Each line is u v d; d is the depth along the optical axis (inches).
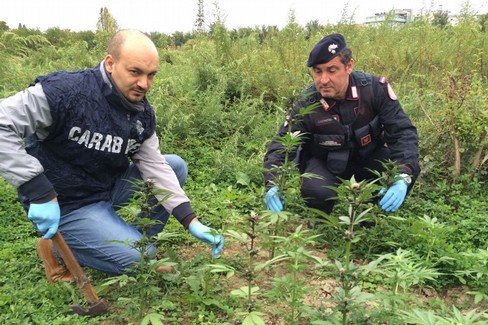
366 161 165.2
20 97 108.8
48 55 410.0
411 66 323.0
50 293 121.4
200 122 254.4
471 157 204.7
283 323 115.3
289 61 318.3
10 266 132.6
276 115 261.7
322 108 152.5
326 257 149.0
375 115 154.6
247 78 299.6
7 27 511.2
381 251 148.9
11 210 166.2
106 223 122.4
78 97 113.0
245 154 236.2
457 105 201.8
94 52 365.7
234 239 117.6
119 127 119.3
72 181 121.0
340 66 142.3
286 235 158.7
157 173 130.4
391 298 95.7
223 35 327.0
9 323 106.9
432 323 84.7
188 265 131.6
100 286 121.3
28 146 119.9
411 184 154.6
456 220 169.8
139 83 114.0
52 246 124.5
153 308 116.0
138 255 120.2
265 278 135.8
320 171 161.9
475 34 331.9
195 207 175.6
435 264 132.4
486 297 121.2
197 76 299.1
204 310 117.7
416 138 154.1
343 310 85.8
